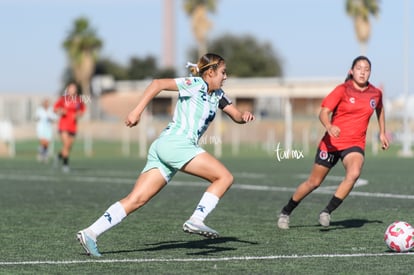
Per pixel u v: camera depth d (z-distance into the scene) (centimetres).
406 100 7119
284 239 1945
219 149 7300
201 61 1656
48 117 6159
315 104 11119
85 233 1655
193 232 1609
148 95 1594
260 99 11312
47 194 3297
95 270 1527
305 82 11238
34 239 1966
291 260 1628
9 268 1552
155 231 2114
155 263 1603
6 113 11944
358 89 2041
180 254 1723
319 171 2078
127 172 4744
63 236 2020
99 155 7388
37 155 7481
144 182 1656
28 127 11669
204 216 1617
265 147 8725
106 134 11544
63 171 4816
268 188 3541
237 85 11706
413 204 2767
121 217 1662
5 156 7319
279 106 11175
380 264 1573
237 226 2217
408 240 1712
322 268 1535
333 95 2028
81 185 3788
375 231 2083
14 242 1912
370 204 2772
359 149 2050
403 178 4025
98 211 2639
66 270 1530
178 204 2869
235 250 1775
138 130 11175
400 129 9775
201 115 1644
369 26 11369
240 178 4172
